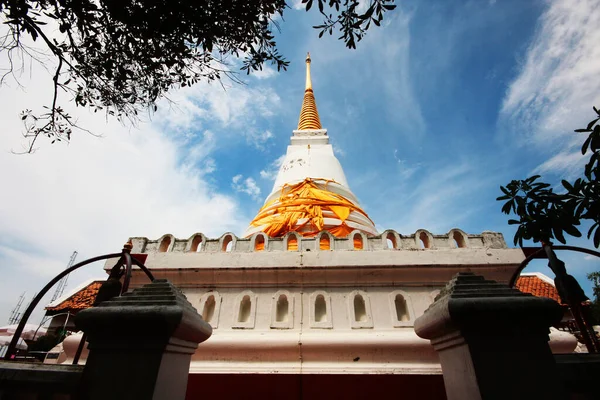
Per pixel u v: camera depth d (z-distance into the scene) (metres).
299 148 18.66
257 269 8.48
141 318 2.95
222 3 5.11
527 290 12.59
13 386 3.04
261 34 5.72
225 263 8.59
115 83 6.01
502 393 2.79
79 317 3.03
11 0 4.28
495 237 8.82
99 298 4.03
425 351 7.41
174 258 8.74
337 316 8.10
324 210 12.84
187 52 5.59
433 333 3.61
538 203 4.58
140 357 2.95
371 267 8.40
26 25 4.59
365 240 9.14
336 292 8.42
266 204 15.49
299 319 8.09
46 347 15.13
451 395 3.35
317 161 16.70
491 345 2.99
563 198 4.43
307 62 31.81
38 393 2.98
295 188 14.51
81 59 5.55
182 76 6.20
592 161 4.22
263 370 7.30
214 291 8.52
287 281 8.52
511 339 3.01
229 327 8.02
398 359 7.40
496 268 8.28
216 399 7.07
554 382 2.86
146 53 5.56
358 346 7.44
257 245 9.74
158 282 3.50
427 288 8.40
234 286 8.58
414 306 8.17
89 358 2.98
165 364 3.02
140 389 2.80
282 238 9.29
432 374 7.11
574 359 3.35
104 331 3.03
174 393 3.20
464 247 8.80
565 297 4.08
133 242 9.29
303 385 7.13
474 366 2.91
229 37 5.57
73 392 2.93
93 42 5.26
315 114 24.95
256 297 8.40
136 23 4.96
